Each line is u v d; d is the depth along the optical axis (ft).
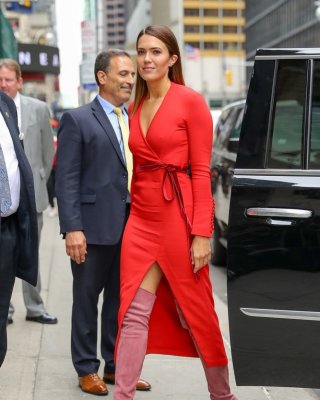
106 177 15.05
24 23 208.03
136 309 12.42
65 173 14.88
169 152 12.32
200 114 12.31
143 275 12.34
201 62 432.25
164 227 12.26
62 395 15.21
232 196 12.13
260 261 11.96
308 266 11.78
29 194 14.14
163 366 17.19
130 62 15.21
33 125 20.16
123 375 12.35
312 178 12.02
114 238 15.02
